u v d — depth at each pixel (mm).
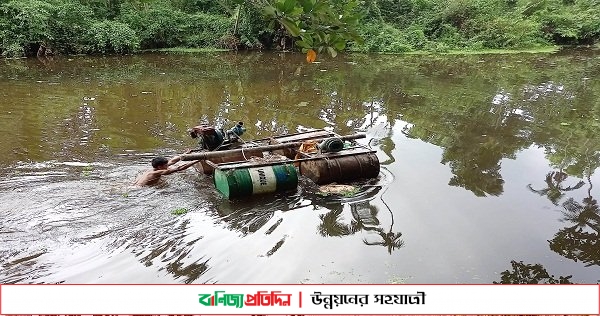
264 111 11023
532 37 27078
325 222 5535
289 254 4812
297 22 2580
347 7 2705
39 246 4836
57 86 13109
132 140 8633
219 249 4875
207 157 6480
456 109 11656
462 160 7918
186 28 23203
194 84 13969
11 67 16219
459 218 5750
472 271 4609
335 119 10508
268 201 6047
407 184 6754
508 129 9945
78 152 7883
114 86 13344
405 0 27906
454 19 26688
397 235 5273
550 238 5348
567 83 15492
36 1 18672
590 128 10133
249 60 19844
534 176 7293
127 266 4527
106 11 21688
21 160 7410
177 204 5879
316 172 6559
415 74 16969
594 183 7070
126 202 5871
